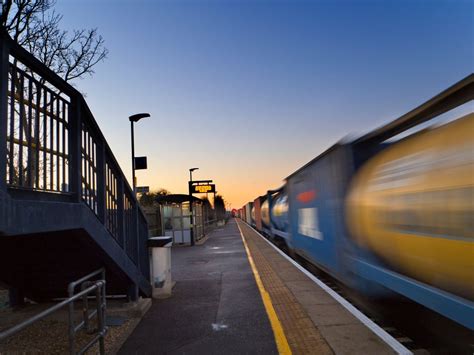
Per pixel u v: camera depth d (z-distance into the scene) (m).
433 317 4.68
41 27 10.91
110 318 6.19
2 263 6.06
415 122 4.49
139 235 7.48
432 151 4.09
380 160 5.47
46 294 7.29
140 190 14.85
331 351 4.34
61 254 5.88
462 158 3.54
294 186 12.51
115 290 7.14
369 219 5.65
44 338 5.28
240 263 12.56
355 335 4.81
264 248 17.02
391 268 4.97
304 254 11.02
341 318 5.55
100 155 5.51
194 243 20.77
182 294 8.06
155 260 7.77
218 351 4.70
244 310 6.51
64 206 4.01
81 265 6.30
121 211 6.29
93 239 4.87
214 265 12.41
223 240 23.52
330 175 7.50
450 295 3.65
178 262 13.68
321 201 8.42
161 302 7.37
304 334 5.00
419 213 4.24
